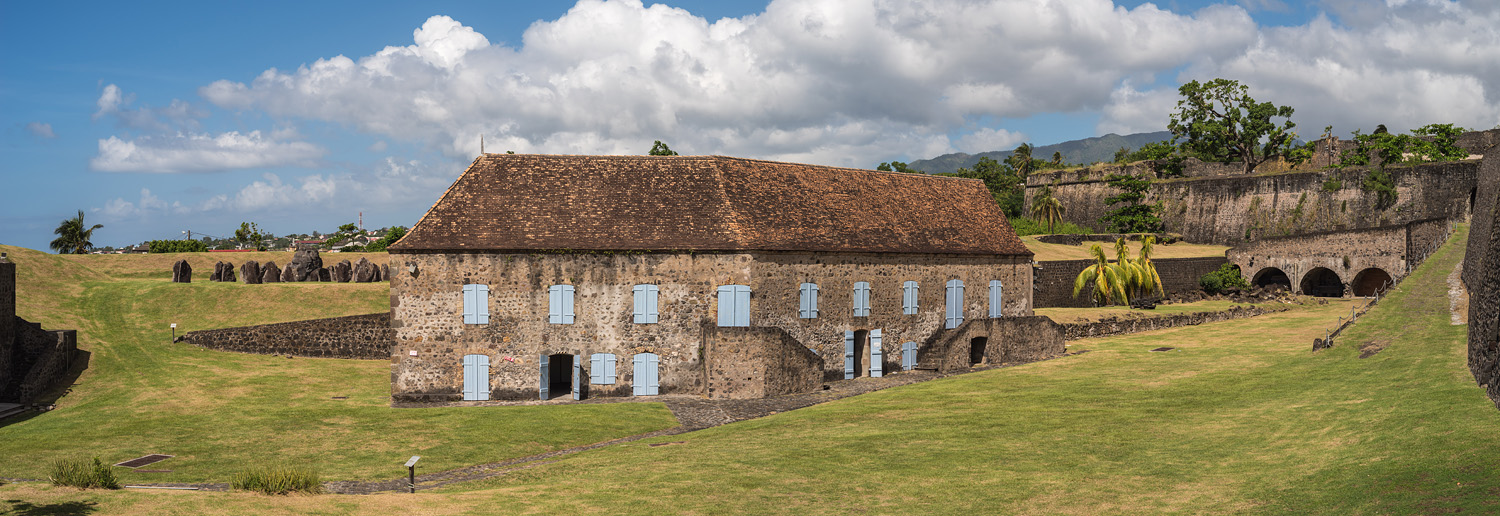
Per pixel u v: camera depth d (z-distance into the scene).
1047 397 31.62
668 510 19.06
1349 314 54.66
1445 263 51.94
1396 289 46.28
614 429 30.27
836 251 38.28
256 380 38.12
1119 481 20.05
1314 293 72.62
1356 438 20.00
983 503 19.06
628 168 39.25
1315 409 24.33
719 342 34.94
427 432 29.44
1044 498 19.16
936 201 45.44
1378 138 84.31
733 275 35.69
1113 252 74.56
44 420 31.48
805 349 36.34
